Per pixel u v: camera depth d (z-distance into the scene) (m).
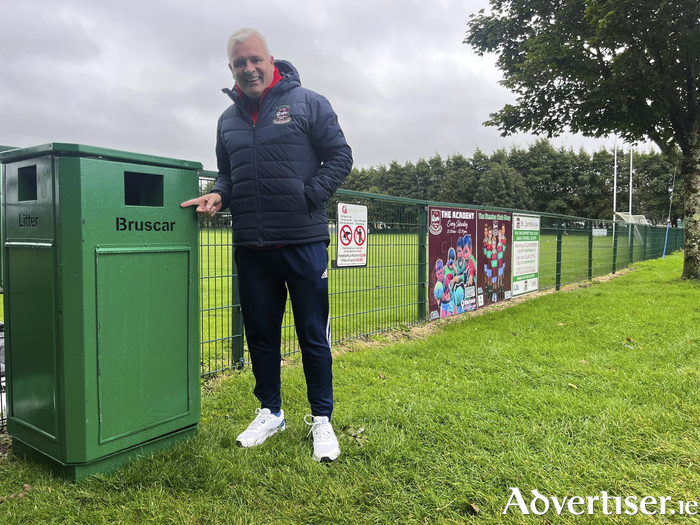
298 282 2.21
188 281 2.18
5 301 2.07
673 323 5.28
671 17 8.31
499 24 11.70
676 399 2.88
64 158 1.75
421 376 3.45
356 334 4.82
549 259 8.97
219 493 1.83
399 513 1.74
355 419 2.59
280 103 2.14
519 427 2.48
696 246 10.26
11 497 1.77
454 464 2.10
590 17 8.84
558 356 3.97
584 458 2.16
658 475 2.01
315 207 2.13
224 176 2.42
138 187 2.22
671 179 49.06
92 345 1.83
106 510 1.69
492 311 6.59
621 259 14.06
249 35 2.03
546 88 10.74
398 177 59.16
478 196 48.78
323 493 1.84
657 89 9.02
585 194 52.91
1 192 2.10
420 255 5.55
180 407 2.18
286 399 2.93
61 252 1.77
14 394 2.08
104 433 1.89
